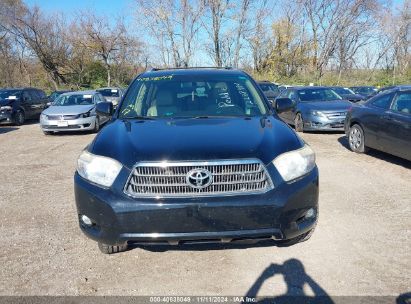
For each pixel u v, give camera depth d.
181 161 3.14
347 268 3.52
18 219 4.93
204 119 4.10
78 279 3.46
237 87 4.78
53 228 4.61
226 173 3.16
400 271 3.45
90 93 14.57
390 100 7.63
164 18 37.78
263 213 3.16
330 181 6.29
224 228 3.15
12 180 6.92
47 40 42.81
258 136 3.50
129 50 44.34
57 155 9.31
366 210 4.93
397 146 7.23
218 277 3.44
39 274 3.56
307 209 3.34
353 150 8.73
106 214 3.22
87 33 42.69
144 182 3.17
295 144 3.51
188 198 3.13
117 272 3.57
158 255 3.85
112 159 3.31
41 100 19.33
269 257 3.75
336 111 11.45
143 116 4.34
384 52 38.34
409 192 5.65
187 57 38.97
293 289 3.23
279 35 41.31
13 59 43.34
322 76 40.56
